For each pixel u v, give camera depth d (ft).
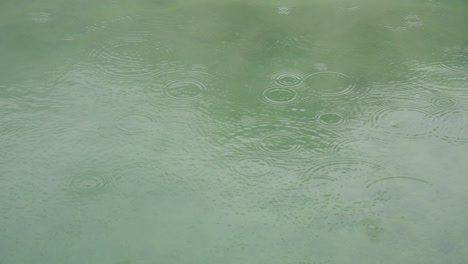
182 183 8.23
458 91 9.18
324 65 9.50
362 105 9.00
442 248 7.77
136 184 8.22
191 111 8.90
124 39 9.84
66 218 7.95
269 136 8.67
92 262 7.64
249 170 8.35
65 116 8.82
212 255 7.70
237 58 9.57
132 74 9.33
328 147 8.57
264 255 7.71
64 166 8.36
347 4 10.55
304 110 8.93
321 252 7.73
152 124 8.76
